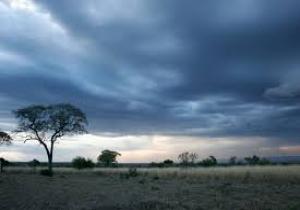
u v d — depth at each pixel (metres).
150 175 54.22
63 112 59.97
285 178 39.72
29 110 58.59
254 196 25.14
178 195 26.00
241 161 103.56
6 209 18.34
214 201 22.47
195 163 90.75
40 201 21.48
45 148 59.56
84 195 25.38
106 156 106.38
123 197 24.38
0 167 61.66
